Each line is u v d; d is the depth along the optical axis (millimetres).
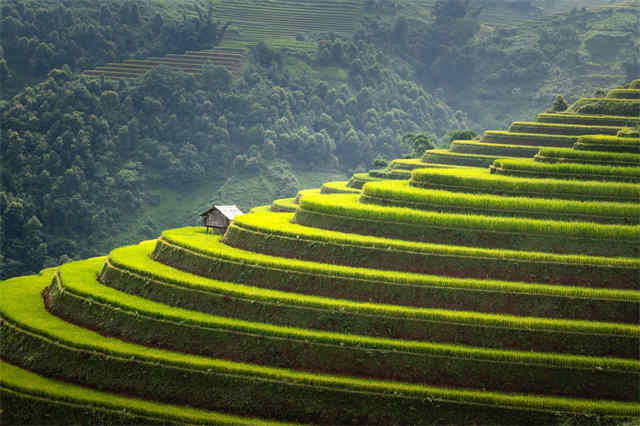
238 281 68938
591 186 75125
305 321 62094
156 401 58500
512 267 65250
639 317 61031
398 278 63719
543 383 56844
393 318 60750
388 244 67750
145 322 64562
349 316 61406
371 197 78312
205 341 61938
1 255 183125
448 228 69812
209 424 55281
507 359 57344
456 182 78812
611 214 70812
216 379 58094
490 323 59656
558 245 67625
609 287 64000
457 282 62969
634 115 130625
